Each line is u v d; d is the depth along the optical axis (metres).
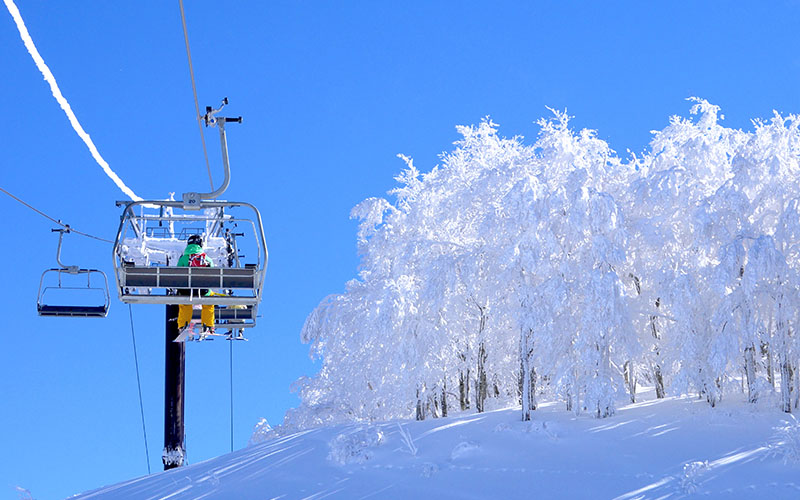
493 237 25.30
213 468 22.84
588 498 16.62
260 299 13.07
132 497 21.36
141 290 16.28
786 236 22.38
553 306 22.67
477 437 21.38
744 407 21.78
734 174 23.52
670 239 24.02
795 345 21.12
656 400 24.28
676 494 16.20
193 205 12.83
